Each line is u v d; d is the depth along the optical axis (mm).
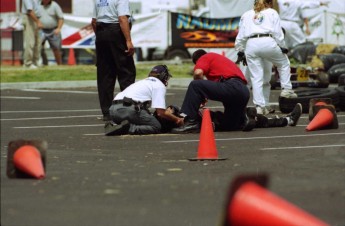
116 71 33656
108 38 33094
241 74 29328
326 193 17422
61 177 19625
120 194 17453
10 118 37125
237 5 64875
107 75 33750
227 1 65312
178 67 59500
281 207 10641
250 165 21422
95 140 28000
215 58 29344
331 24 63406
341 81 39312
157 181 18953
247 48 33969
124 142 27156
